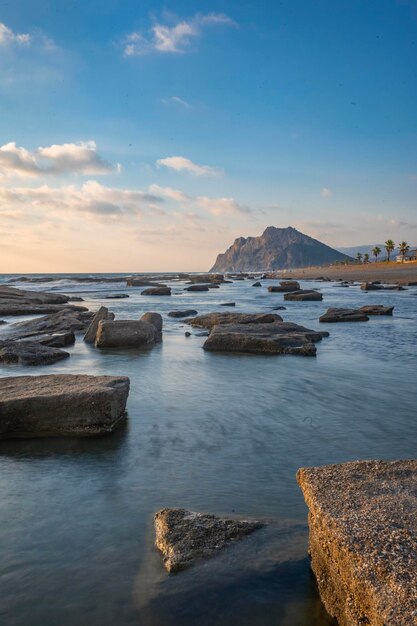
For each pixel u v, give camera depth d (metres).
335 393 10.29
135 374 12.50
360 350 16.08
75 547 4.52
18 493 5.71
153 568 4.17
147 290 54.50
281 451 6.94
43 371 13.09
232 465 6.45
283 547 4.38
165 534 4.54
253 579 4.00
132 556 4.35
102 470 6.37
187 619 3.61
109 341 17.12
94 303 41.75
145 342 17.38
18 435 7.85
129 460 6.71
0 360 14.30
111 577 4.07
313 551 4.03
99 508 5.29
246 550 4.32
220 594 3.85
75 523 4.97
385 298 44.03
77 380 9.29
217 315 23.56
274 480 5.95
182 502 5.40
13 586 3.98
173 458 6.75
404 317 27.52
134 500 5.48
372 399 9.78
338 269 171.62
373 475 4.51
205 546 4.36
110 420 7.91
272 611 3.69
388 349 16.28
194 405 9.45
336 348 16.52
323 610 3.70
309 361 14.08
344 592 3.42
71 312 25.31
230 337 16.06
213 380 11.66
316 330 21.78
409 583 2.97
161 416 8.75
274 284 87.31
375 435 7.59
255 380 11.62
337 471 4.64
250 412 8.93
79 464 6.60
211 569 4.10
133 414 8.91
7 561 4.32
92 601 3.80
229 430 7.92
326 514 3.82
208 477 6.07
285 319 27.11
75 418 7.88
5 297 39.06
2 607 3.75
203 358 14.71
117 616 3.64
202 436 7.64
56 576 4.10
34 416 7.87
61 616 3.65
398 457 6.65
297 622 3.59
